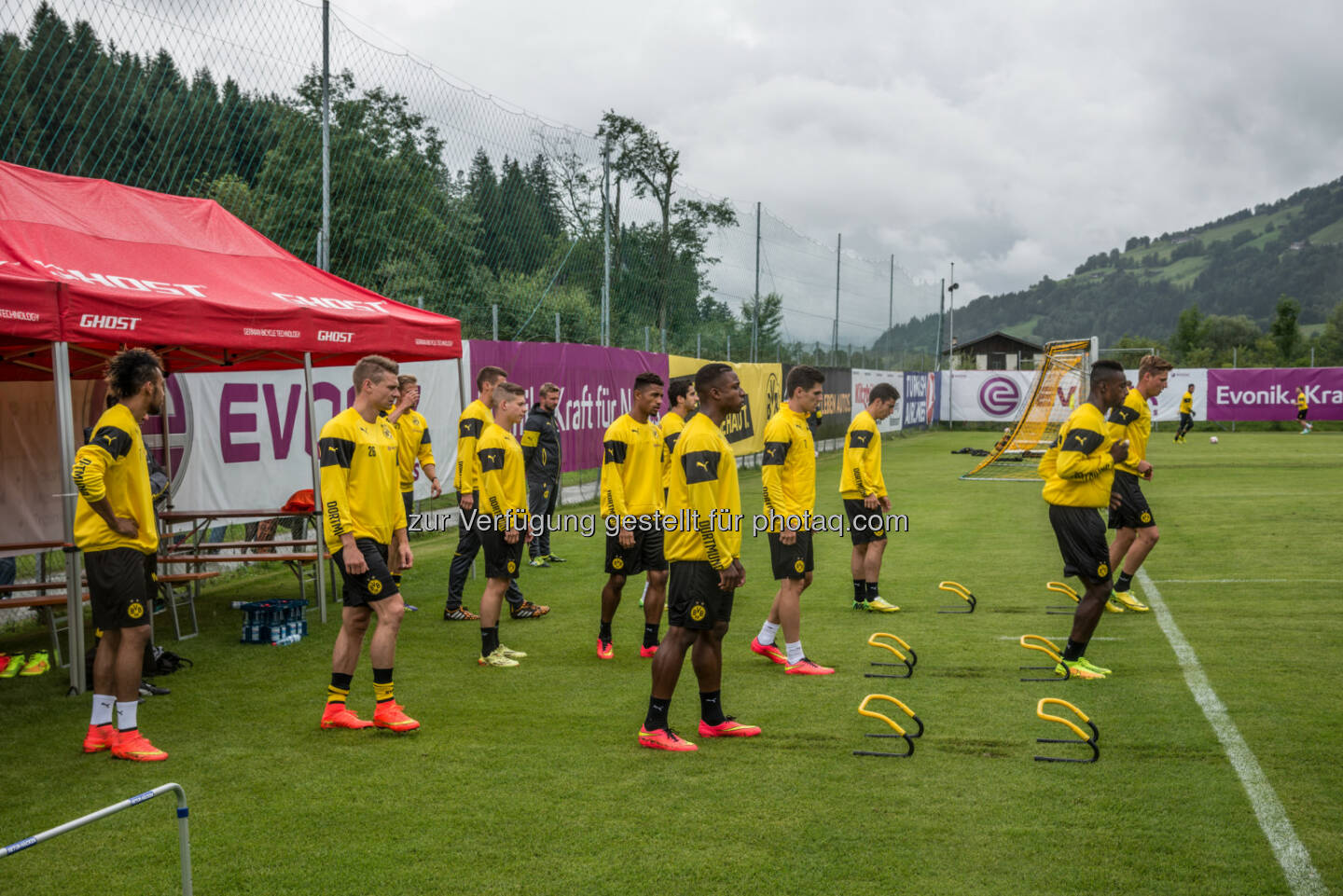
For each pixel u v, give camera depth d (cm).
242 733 466
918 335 3584
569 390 1369
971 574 882
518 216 1270
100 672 441
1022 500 1494
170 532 760
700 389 434
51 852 334
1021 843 335
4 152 714
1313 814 355
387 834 347
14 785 400
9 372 746
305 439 1025
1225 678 535
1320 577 823
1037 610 730
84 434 795
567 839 341
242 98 880
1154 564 901
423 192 1095
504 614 752
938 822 353
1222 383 3291
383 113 1025
